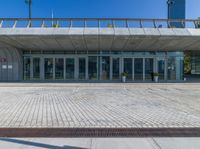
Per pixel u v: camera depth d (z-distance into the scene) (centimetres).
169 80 2483
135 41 1917
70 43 2030
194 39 1823
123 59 2542
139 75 2542
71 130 593
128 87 1772
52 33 1725
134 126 637
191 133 571
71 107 922
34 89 1612
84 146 474
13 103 1018
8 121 687
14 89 1606
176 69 2567
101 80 2461
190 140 512
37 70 2548
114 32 1733
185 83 2122
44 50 2536
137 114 793
